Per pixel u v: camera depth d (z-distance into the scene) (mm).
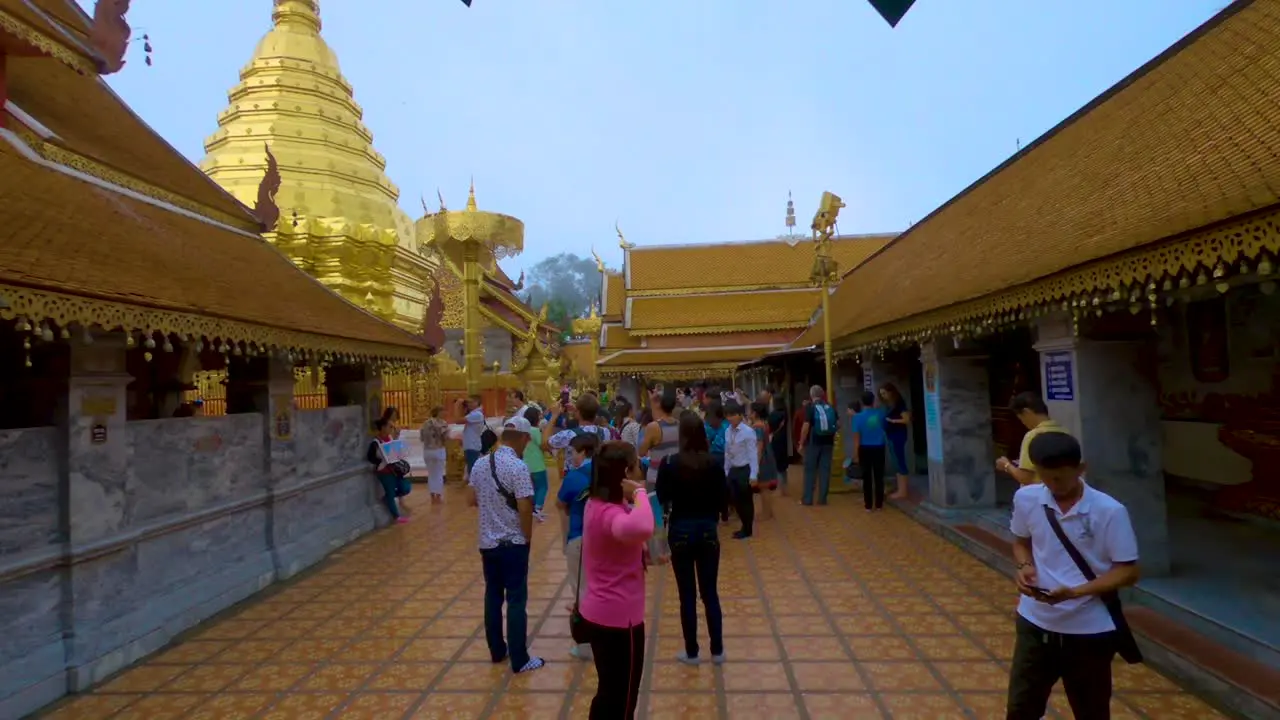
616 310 34312
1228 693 4422
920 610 6602
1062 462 3312
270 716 4902
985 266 7848
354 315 10992
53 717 4977
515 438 5855
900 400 12188
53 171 6973
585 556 4121
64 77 9602
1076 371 6484
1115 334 6441
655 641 6105
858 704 4766
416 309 25109
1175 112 6289
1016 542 3605
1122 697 4672
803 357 18406
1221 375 9094
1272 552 6980
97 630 5719
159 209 8750
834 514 11391
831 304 18719
